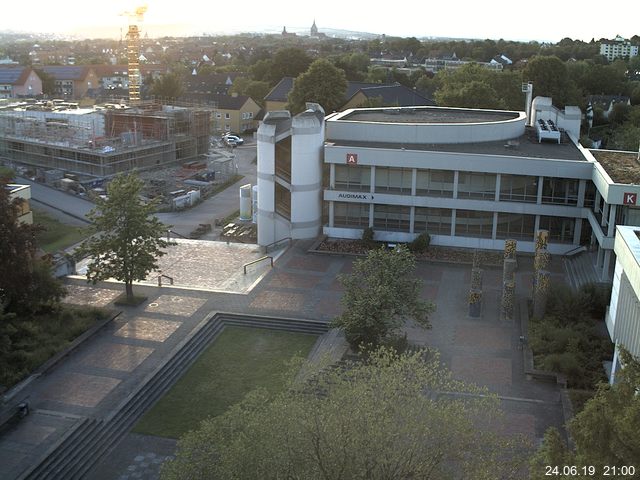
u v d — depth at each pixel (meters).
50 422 39.53
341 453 26.64
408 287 46.88
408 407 28.08
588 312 53.19
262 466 26.19
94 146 109.81
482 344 49.28
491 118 87.50
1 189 51.03
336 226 73.19
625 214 55.22
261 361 47.62
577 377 43.56
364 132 75.31
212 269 66.75
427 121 83.38
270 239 73.88
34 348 47.34
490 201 68.25
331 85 128.12
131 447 38.34
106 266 55.78
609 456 21.80
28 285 51.03
